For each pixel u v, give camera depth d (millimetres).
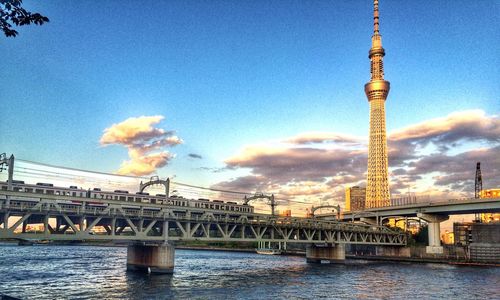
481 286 102500
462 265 173500
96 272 114188
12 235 82562
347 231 183875
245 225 133375
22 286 84938
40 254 194750
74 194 121562
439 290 95000
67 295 75688
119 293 79188
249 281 104938
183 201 148250
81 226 93125
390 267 159375
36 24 17531
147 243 115438
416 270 146000
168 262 110000
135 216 102875
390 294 88250
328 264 173125
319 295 85125
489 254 181750
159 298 75312
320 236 171250
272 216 147500
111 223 101000
